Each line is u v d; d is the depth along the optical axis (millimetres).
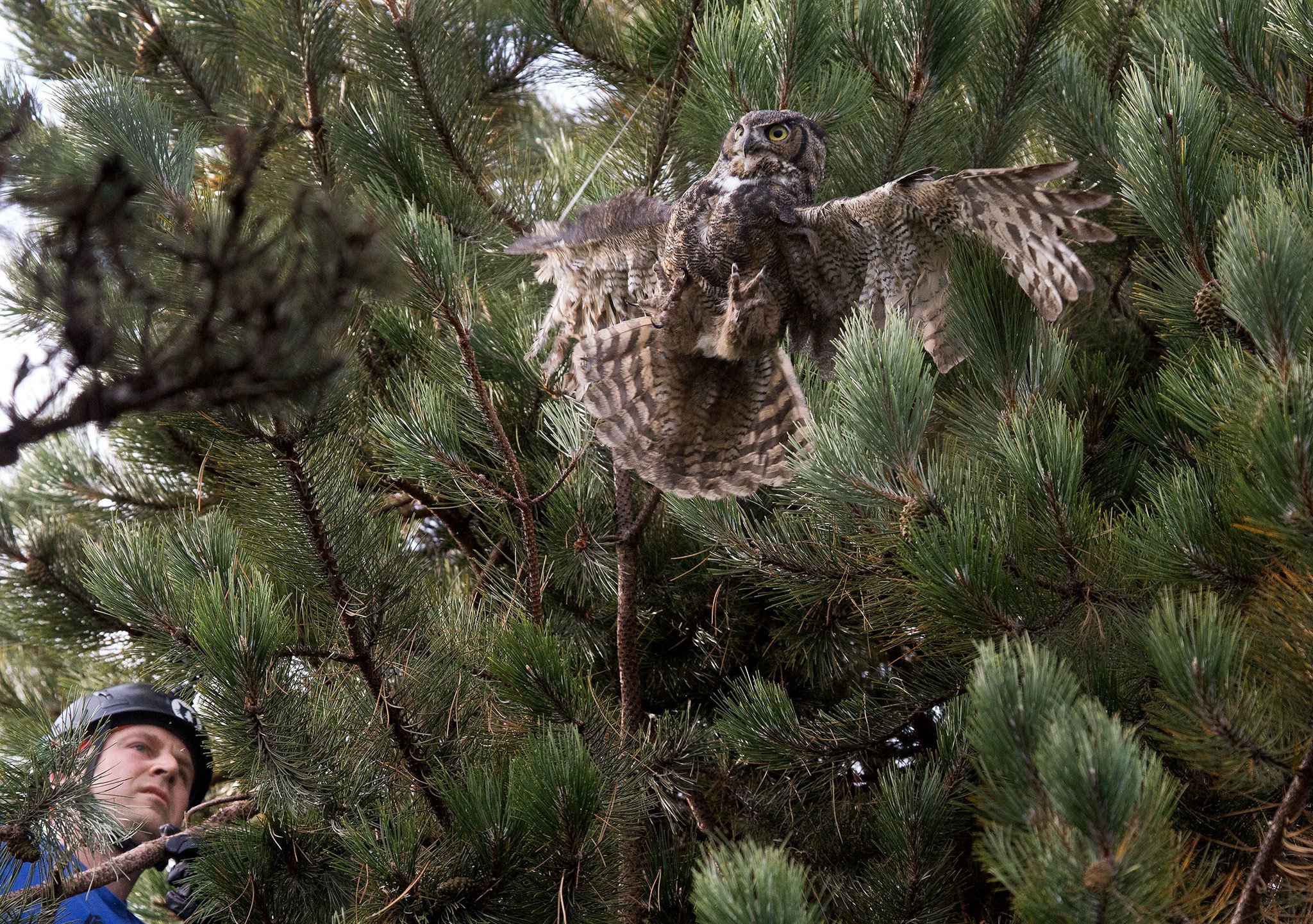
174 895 8062
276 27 10297
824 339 8031
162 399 3660
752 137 7875
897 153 9250
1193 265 7156
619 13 11508
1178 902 5141
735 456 8320
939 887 7262
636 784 7449
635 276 8203
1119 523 7137
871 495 6770
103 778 7543
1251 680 5570
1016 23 9453
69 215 3619
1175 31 8664
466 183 10562
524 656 7172
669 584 9625
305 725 7039
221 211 5156
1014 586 6547
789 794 8273
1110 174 9297
